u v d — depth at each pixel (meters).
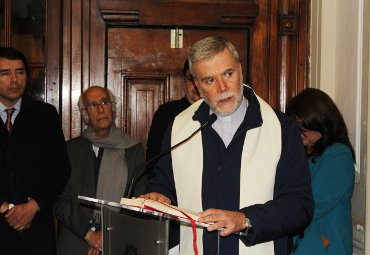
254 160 2.08
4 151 2.99
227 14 3.74
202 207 2.09
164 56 3.79
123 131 3.61
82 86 3.71
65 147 3.16
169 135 2.25
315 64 3.61
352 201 3.02
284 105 3.76
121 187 3.09
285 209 1.92
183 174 2.16
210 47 2.00
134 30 3.79
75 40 3.70
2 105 3.06
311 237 2.57
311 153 2.69
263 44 3.78
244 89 2.19
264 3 3.77
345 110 3.20
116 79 3.78
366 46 2.90
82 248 3.07
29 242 2.95
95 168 3.15
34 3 3.68
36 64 3.67
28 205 2.93
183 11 3.73
